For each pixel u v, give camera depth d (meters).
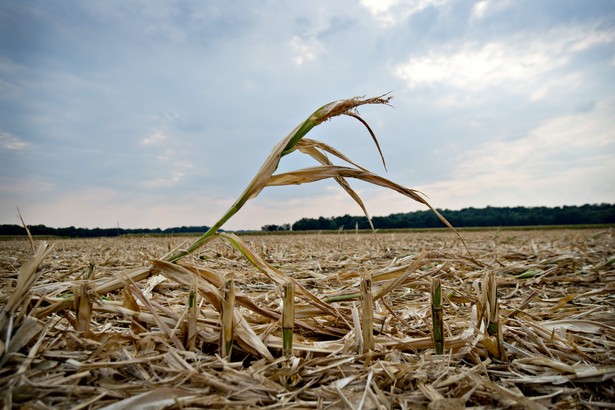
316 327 1.20
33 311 0.96
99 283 1.09
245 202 1.06
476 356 1.03
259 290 2.05
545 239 7.80
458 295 1.43
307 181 1.10
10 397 0.69
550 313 1.51
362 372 0.92
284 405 0.79
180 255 1.09
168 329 0.97
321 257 4.08
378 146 1.12
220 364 0.88
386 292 1.13
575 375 0.93
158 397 0.76
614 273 2.58
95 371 0.84
